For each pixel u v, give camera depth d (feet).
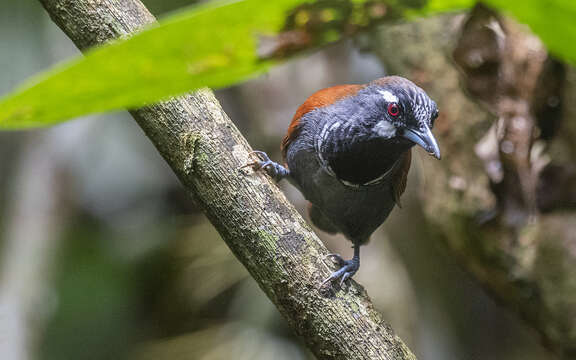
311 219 35.53
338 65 48.88
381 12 7.34
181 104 19.67
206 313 58.23
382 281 47.03
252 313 53.52
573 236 29.53
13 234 52.95
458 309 51.65
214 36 6.40
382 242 48.93
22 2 52.75
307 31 7.20
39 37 52.95
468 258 34.09
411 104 28.30
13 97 5.82
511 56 25.96
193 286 56.54
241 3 6.12
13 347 47.21
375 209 32.42
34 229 52.90
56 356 53.52
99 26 18.57
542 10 6.95
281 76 47.80
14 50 51.96
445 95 33.65
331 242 46.55
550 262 30.22
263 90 47.62
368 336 19.24
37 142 55.21
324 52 48.67
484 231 31.91
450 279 51.11
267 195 19.76
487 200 31.73
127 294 57.77
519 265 31.07
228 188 19.47
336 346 19.19
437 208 34.30
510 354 53.01
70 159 55.31
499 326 52.75
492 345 52.70
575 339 30.45
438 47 34.35
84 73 6.03
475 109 32.65
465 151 32.83
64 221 54.39
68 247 55.31
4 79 51.44
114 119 57.06
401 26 35.29
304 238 19.67
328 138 29.71
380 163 29.78
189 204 60.70
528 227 30.55
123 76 6.25
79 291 55.88
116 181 57.11
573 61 7.54
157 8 53.36
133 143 57.77
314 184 31.45
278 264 19.31
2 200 55.21
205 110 19.95
